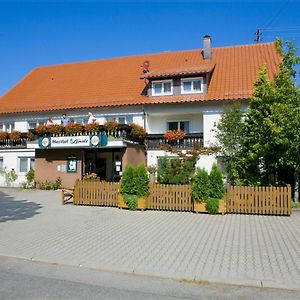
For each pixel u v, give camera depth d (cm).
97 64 3394
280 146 1591
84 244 923
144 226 1164
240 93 2348
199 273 683
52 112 2780
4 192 2231
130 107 2564
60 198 1909
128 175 1530
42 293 581
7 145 2808
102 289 605
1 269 722
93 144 2230
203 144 2352
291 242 936
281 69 1728
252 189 1406
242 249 862
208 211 1410
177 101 2405
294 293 592
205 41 2988
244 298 569
